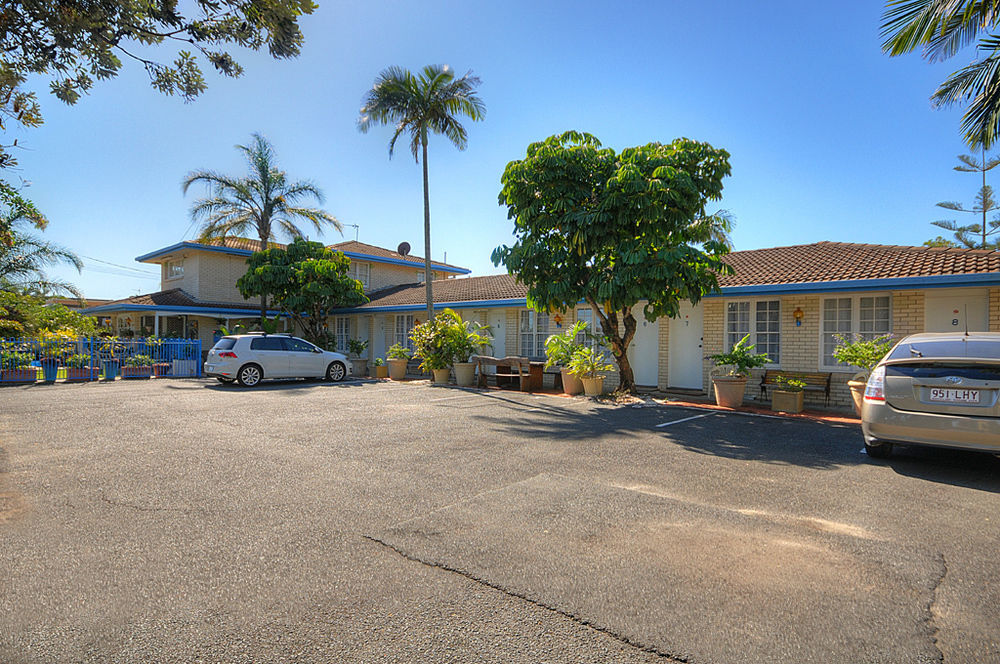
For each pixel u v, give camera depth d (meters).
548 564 3.66
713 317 13.84
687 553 3.85
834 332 12.21
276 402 12.12
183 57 4.04
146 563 3.65
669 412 10.91
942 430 5.94
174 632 2.83
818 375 11.98
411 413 10.57
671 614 3.03
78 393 13.77
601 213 10.92
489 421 9.61
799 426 9.31
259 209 25.70
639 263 10.64
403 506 4.88
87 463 6.39
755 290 12.42
